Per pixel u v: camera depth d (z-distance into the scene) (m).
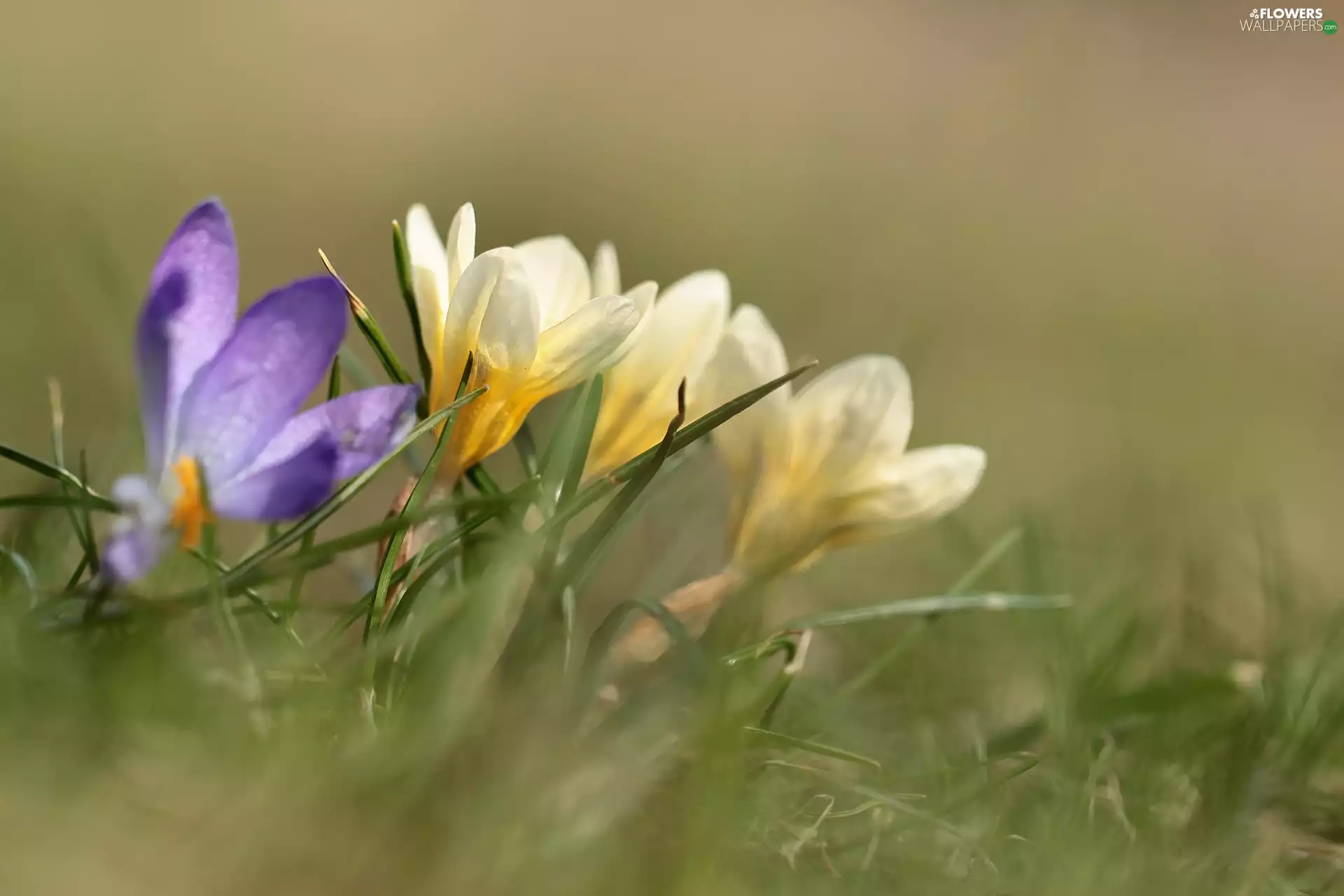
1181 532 0.95
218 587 0.75
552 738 0.76
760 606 0.79
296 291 0.74
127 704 0.74
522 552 0.76
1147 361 1.80
